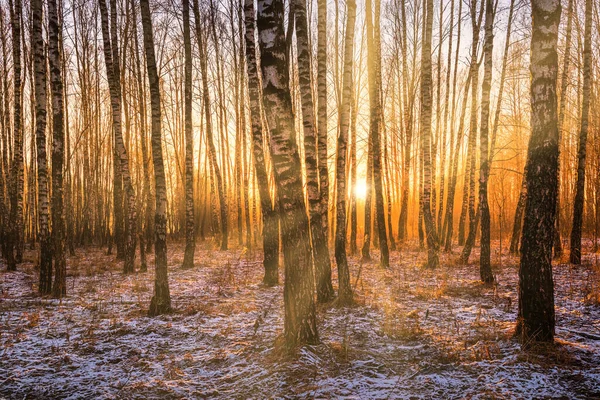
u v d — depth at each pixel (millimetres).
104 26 13359
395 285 10008
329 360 4973
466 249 13469
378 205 13203
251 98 10594
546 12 5188
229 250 21516
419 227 19297
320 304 8180
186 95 15164
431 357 5148
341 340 5848
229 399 4211
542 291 5258
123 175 13898
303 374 4594
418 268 12867
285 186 5199
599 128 16562
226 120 25938
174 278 12227
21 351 5805
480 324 6477
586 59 12297
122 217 18359
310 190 7457
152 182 23594
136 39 17047
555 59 5199
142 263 14039
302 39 7090
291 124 5223
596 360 4809
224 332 6465
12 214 16625
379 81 19766
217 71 23312
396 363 4996
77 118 26234
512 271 11625
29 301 9125
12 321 7387
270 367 4871
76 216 27344
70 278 12562
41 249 10195
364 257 15180
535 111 5297
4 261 17125
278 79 5129
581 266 11719
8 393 4492
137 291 10109
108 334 6566
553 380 4324
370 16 12664
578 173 12141
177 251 21406
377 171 13281
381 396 4109
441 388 4273
